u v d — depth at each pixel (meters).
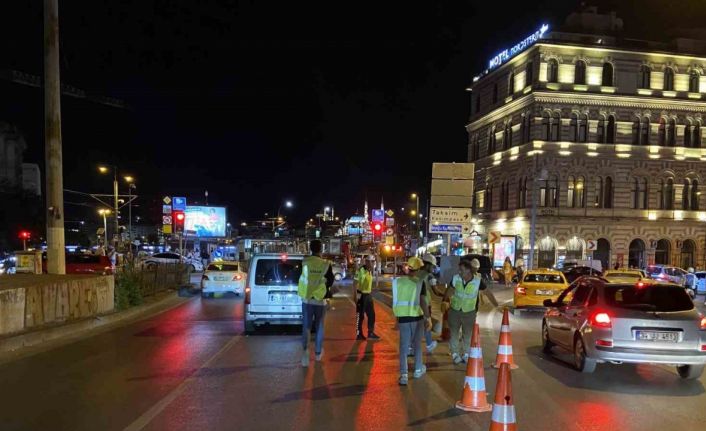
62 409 6.95
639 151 49.44
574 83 48.59
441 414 6.89
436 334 14.14
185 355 10.66
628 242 49.19
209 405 7.17
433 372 9.38
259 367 9.56
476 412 7.01
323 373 9.14
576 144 48.38
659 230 49.75
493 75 56.22
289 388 8.10
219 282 24.58
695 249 50.59
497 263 45.75
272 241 60.47
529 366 10.32
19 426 6.28
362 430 6.24
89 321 14.44
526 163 49.19
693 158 50.44
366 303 13.05
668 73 50.62
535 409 7.32
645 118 49.91
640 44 51.34
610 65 49.38
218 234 60.03
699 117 50.69
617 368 10.23
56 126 16.69
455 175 20.02
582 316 9.77
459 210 20.02
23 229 60.97
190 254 54.50
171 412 6.85
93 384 8.27
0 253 59.34
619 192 49.16
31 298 12.39
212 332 13.86
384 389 8.13
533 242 42.56
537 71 48.31
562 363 10.67
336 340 12.80
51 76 16.56
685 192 50.69
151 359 10.22
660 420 6.90
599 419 6.88
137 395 7.64
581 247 48.19
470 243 48.97
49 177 16.67
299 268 13.77
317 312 9.94
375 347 11.80
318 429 6.25
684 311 9.29
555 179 48.28
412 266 8.77
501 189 54.12
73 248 66.44
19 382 8.38
